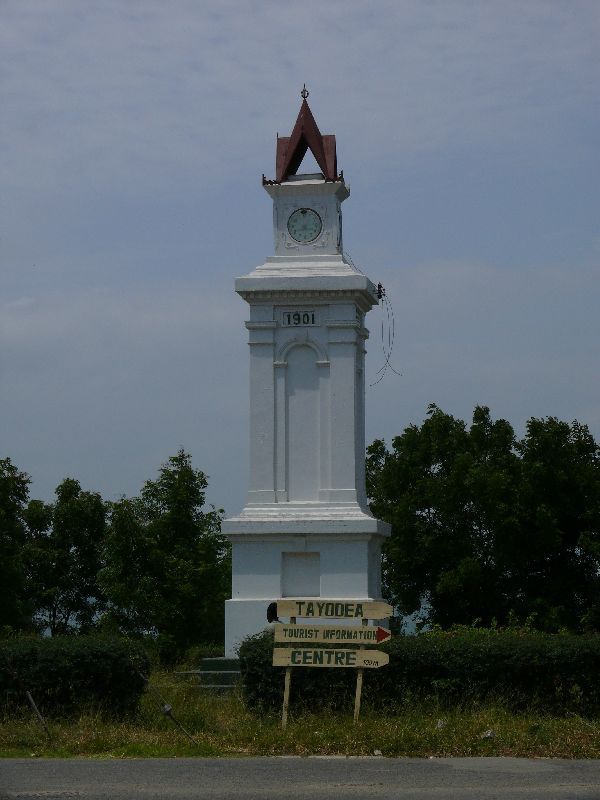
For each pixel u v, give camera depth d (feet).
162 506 171.01
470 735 76.38
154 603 163.84
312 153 131.95
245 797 59.62
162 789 61.93
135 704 87.61
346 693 86.38
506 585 179.83
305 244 130.41
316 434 127.85
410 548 179.83
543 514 172.35
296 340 128.36
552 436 178.09
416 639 89.86
